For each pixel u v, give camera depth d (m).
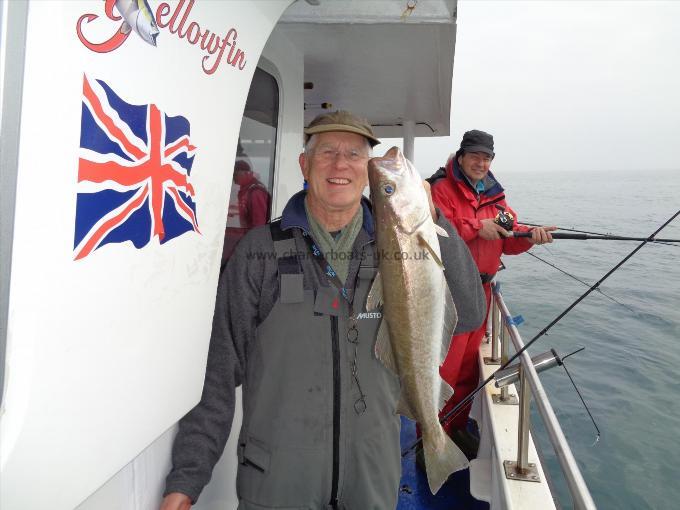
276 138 2.55
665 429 5.77
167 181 1.08
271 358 1.57
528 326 9.21
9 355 0.76
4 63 0.68
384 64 3.22
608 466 5.19
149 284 1.07
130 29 0.90
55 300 0.81
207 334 1.38
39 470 0.84
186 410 1.35
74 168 0.81
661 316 9.55
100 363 0.95
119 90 0.89
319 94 4.14
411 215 1.59
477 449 3.27
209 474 1.54
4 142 0.71
